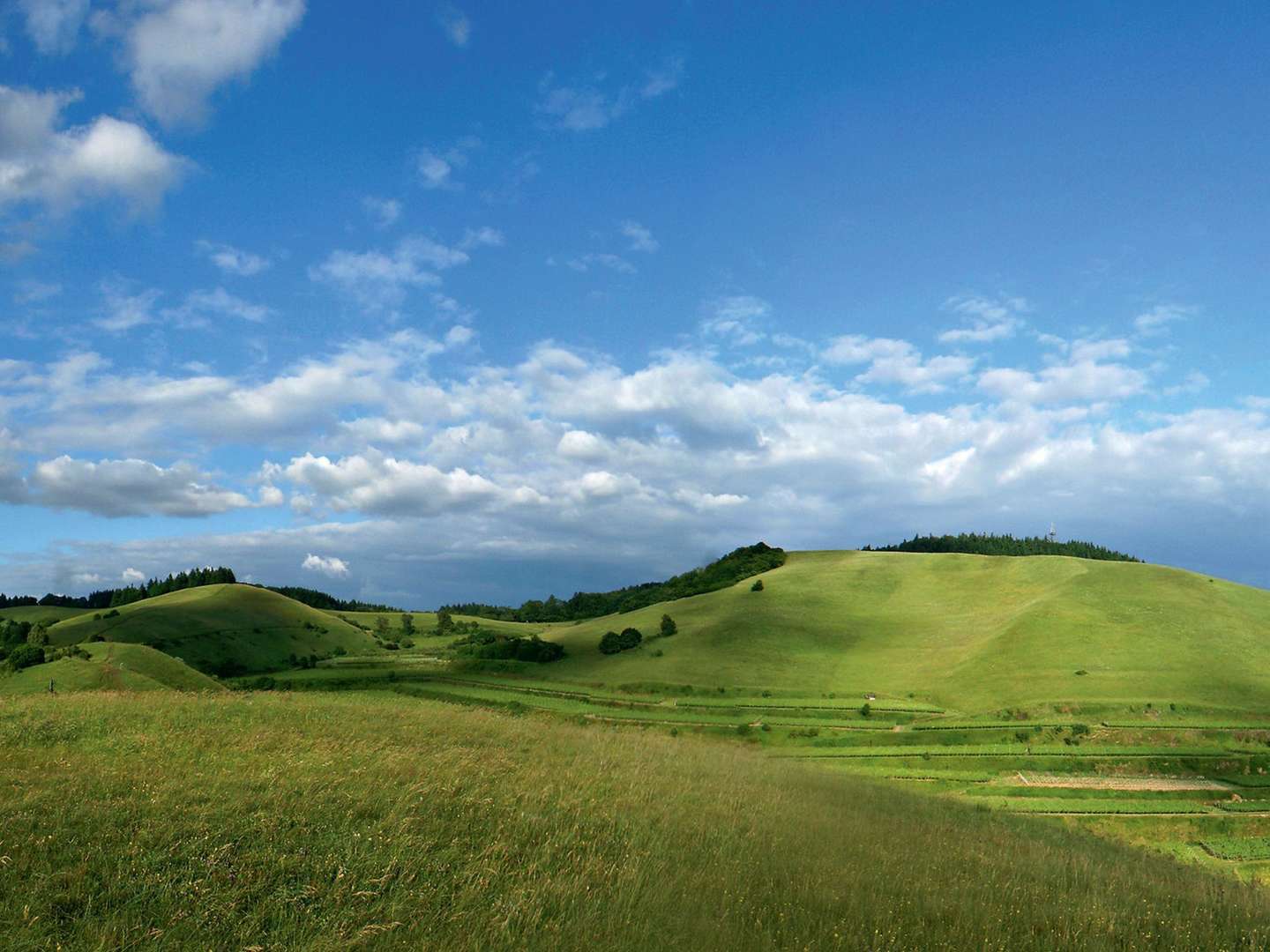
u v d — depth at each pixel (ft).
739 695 327.67
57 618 593.01
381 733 74.59
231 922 30.68
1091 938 38.11
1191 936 41.09
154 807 40.37
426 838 41.06
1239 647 320.50
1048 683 291.99
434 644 643.45
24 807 38.83
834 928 34.86
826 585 529.45
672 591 595.88
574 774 65.00
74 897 31.14
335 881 34.71
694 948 31.50
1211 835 155.53
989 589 493.77
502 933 31.55
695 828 51.83
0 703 76.84
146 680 186.39
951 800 107.34
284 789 45.52
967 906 40.63
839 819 64.90
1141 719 249.14
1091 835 96.37
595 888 37.70
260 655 489.67
